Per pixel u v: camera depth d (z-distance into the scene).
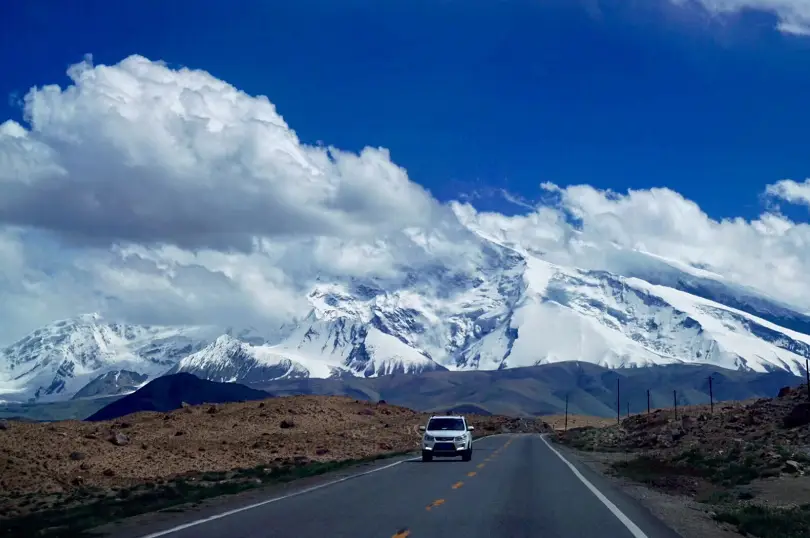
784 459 37.31
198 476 36.66
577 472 37.53
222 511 22.39
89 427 52.94
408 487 29.38
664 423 77.31
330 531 18.67
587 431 94.94
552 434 103.06
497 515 21.77
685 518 22.77
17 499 30.83
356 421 76.25
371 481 31.91
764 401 64.38
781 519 21.39
